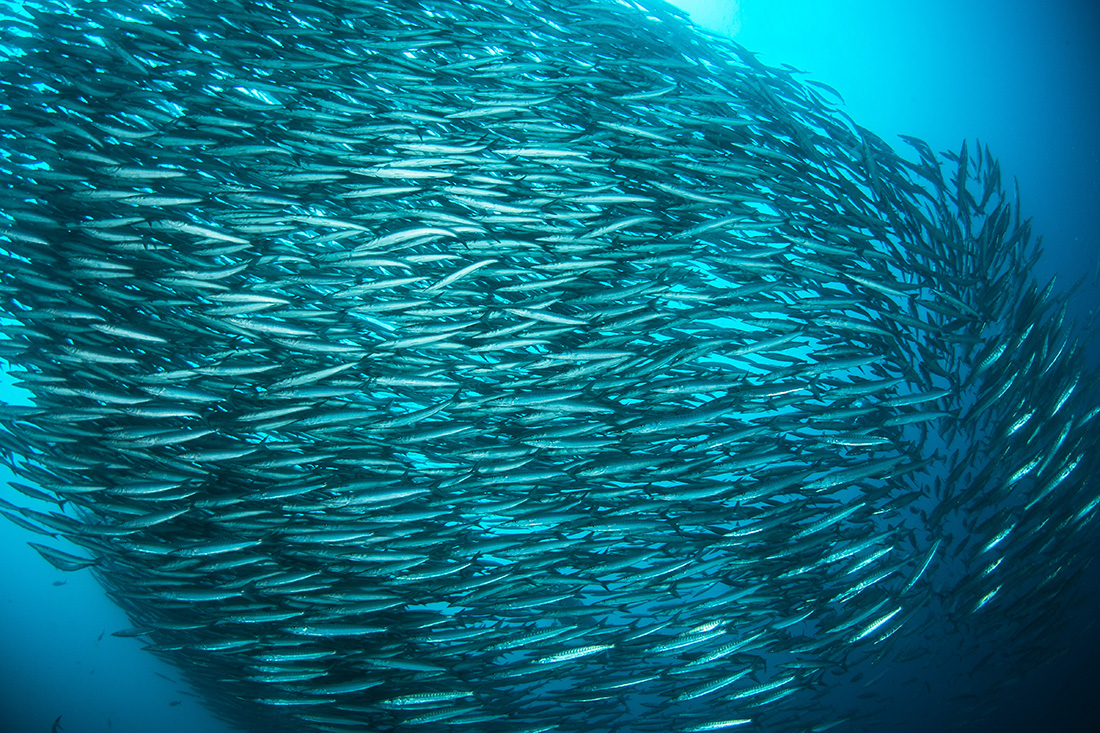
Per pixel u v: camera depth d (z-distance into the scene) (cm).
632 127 460
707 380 414
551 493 454
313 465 451
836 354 487
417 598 456
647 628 432
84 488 404
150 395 375
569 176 449
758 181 516
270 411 396
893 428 539
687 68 548
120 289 426
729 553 499
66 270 409
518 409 435
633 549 445
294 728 608
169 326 438
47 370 417
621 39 555
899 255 551
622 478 439
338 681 479
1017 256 642
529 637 441
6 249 411
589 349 402
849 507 436
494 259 389
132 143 439
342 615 429
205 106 449
